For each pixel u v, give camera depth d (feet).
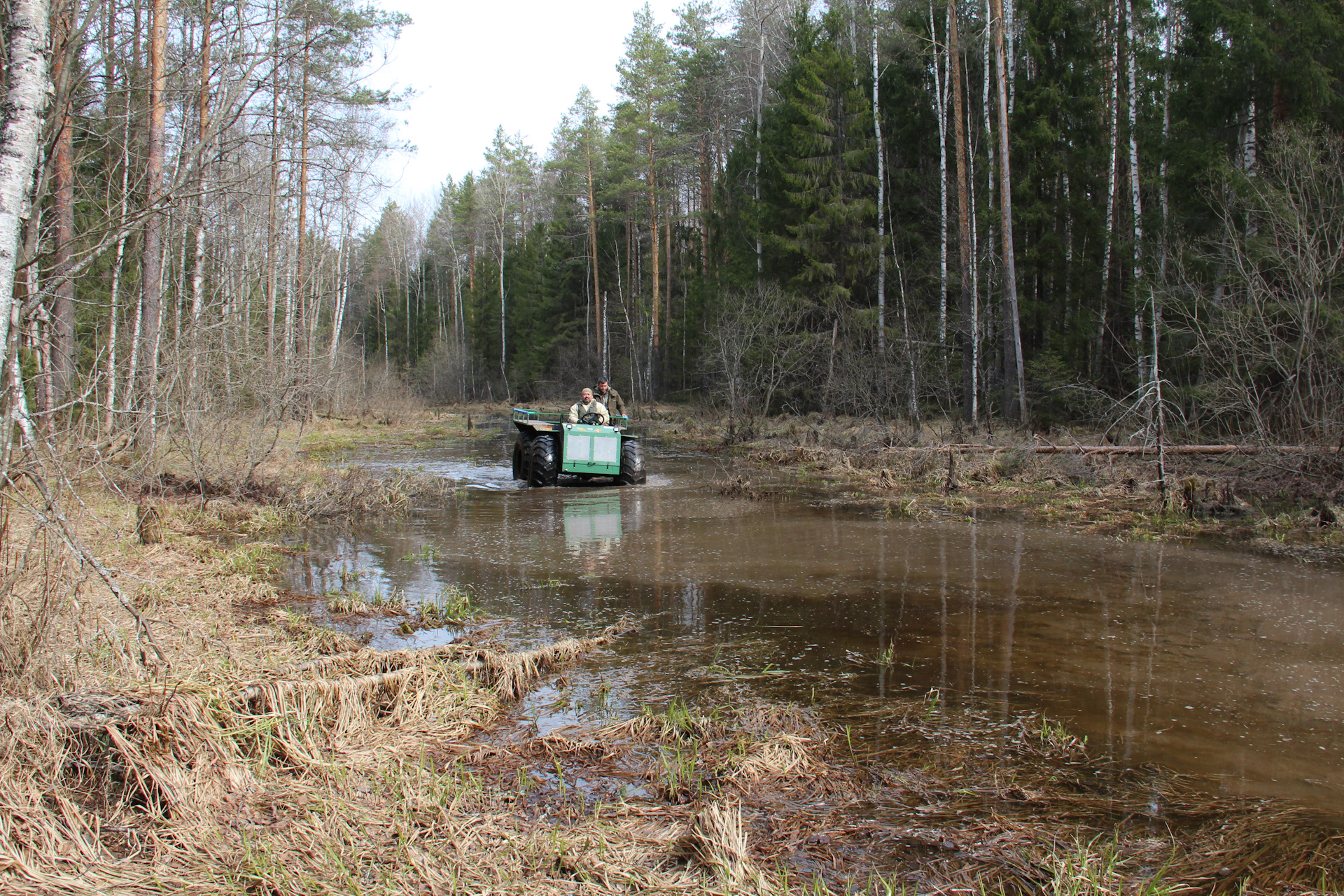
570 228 165.99
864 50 94.38
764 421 75.56
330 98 54.13
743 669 16.28
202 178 17.84
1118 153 74.54
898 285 84.94
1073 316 71.61
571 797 11.03
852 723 13.61
